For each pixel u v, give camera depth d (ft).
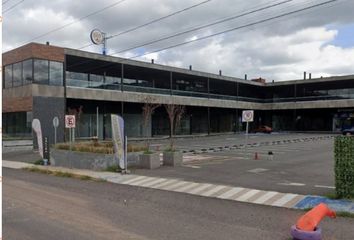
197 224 26.78
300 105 200.95
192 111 181.98
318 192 37.68
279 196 36.50
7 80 124.16
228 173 52.44
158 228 25.61
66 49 121.29
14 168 68.90
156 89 154.81
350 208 30.50
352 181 33.27
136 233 24.26
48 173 59.16
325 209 23.58
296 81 203.31
